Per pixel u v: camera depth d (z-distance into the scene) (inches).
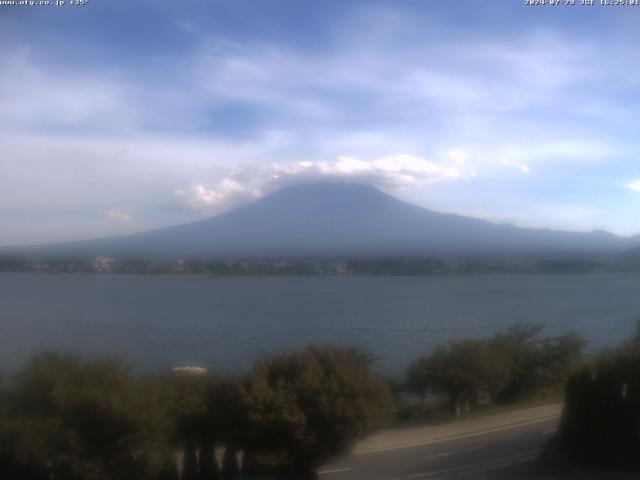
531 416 905.5
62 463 501.0
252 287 4047.7
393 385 946.7
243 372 661.9
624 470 600.1
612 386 611.5
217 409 572.7
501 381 968.3
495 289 3841.0
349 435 575.2
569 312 2472.9
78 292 3341.5
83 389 521.0
